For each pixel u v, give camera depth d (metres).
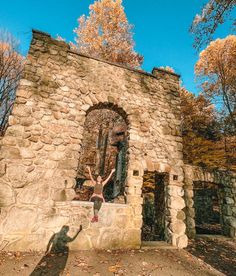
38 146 4.84
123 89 6.24
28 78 5.17
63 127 5.20
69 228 4.60
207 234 8.01
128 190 5.43
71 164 5.03
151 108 6.47
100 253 4.42
